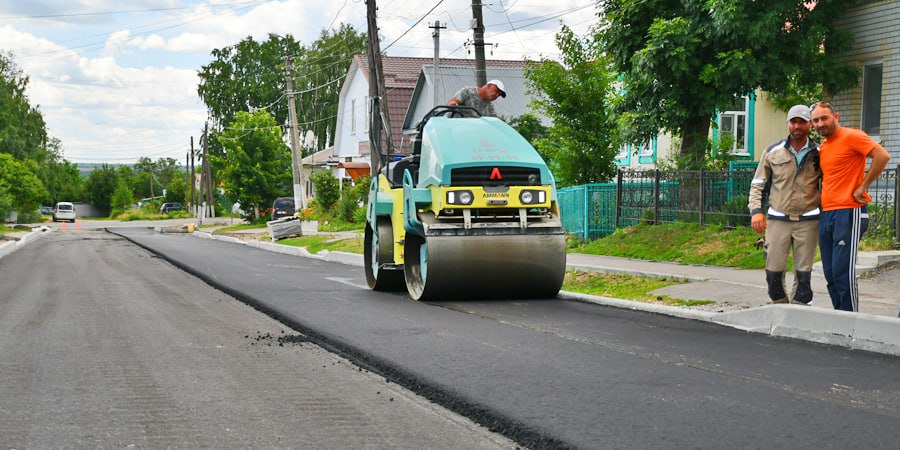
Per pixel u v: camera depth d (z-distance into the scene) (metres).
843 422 4.71
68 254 24.78
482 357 6.76
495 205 10.46
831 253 7.79
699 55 17.72
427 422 4.98
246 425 4.90
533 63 23.50
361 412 5.22
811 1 17.53
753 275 12.23
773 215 8.08
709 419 4.81
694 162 18.48
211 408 5.31
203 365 6.73
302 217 40.78
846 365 6.34
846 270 7.66
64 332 8.48
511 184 10.61
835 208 7.67
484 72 23.08
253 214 54.44
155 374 6.36
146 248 28.31
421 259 11.05
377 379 6.20
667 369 6.23
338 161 47.84
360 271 17.78
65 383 6.03
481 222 10.69
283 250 28.89
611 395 5.41
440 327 8.45
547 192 10.64
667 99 18.09
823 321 7.39
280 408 5.31
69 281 14.95
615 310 9.73
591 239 19.94
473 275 10.38
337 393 5.74
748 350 7.00
